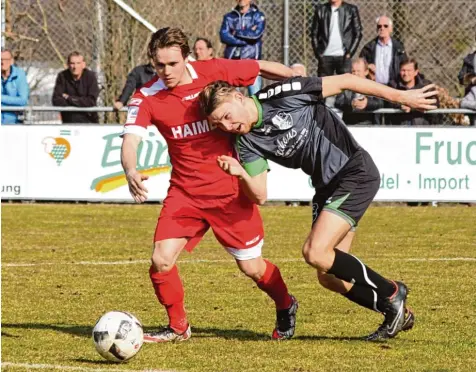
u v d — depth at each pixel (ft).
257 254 46.91
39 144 112.27
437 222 98.68
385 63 110.93
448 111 110.83
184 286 64.34
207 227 47.62
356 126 107.45
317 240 44.24
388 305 45.83
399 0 126.11
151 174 110.32
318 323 51.70
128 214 106.83
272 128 43.80
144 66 114.21
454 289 62.69
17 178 112.78
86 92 116.16
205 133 45.65
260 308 56.49
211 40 130.72
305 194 109.91
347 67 112.27
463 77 111.96
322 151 44.75
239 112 42.60
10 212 108.47
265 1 124.47
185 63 45.11
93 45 130.11
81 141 111.75
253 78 47.19
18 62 138.10
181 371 40.42
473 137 106.93
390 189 107.76
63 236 90.89
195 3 130.72
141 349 45.21
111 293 62.08
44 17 137.18
